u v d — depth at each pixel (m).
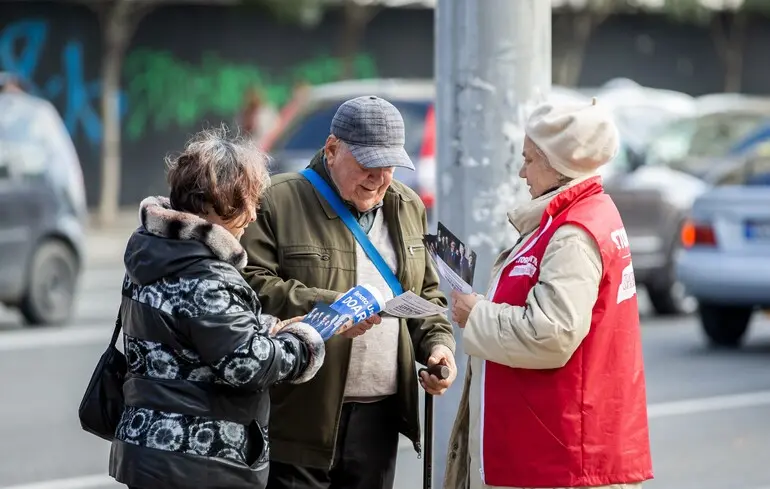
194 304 5.58
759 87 45.56
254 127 30.53
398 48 39.16
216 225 5.67
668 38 43.81
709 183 19.66
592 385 5.84
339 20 38.50
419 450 6.89
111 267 27.44
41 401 13.94
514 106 7.31
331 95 19.45
